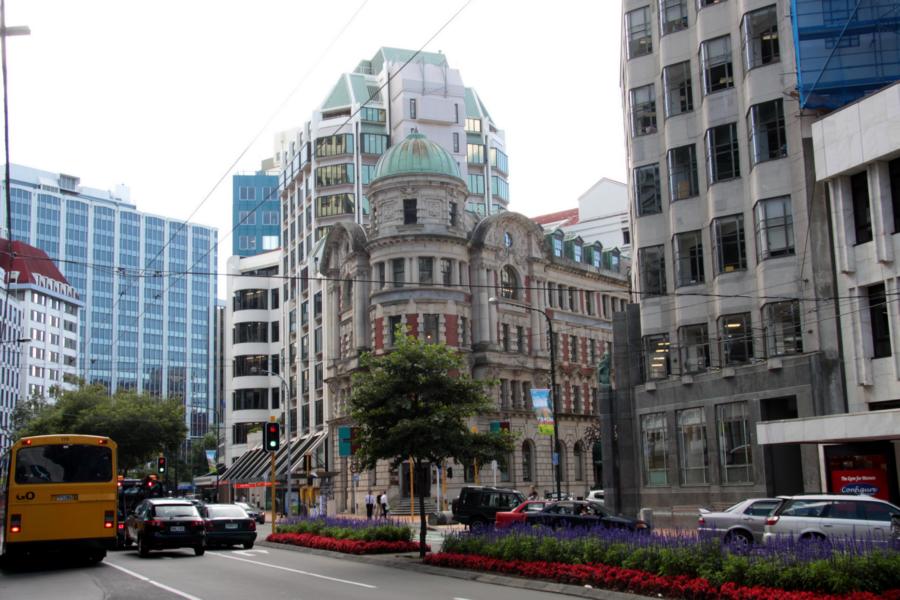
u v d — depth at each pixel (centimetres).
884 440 2816
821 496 2208
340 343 7275
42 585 2102
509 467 6738
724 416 3672
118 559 2881
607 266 8431
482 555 2272
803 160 3434
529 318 7150
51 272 14725
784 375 3403
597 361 7944
